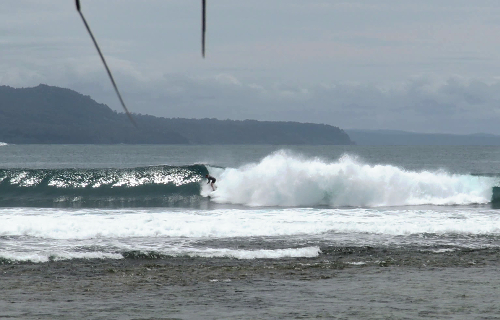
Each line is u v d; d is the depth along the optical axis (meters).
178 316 15.04
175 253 25.98
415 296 17.72
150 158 188.75
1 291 18.66
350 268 23.14
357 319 14.59
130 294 18.23
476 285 19.59
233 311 15.68
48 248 27.05
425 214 41.78
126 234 30.86
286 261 24.64
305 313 15.36
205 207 47.47
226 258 25.19
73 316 14.98
